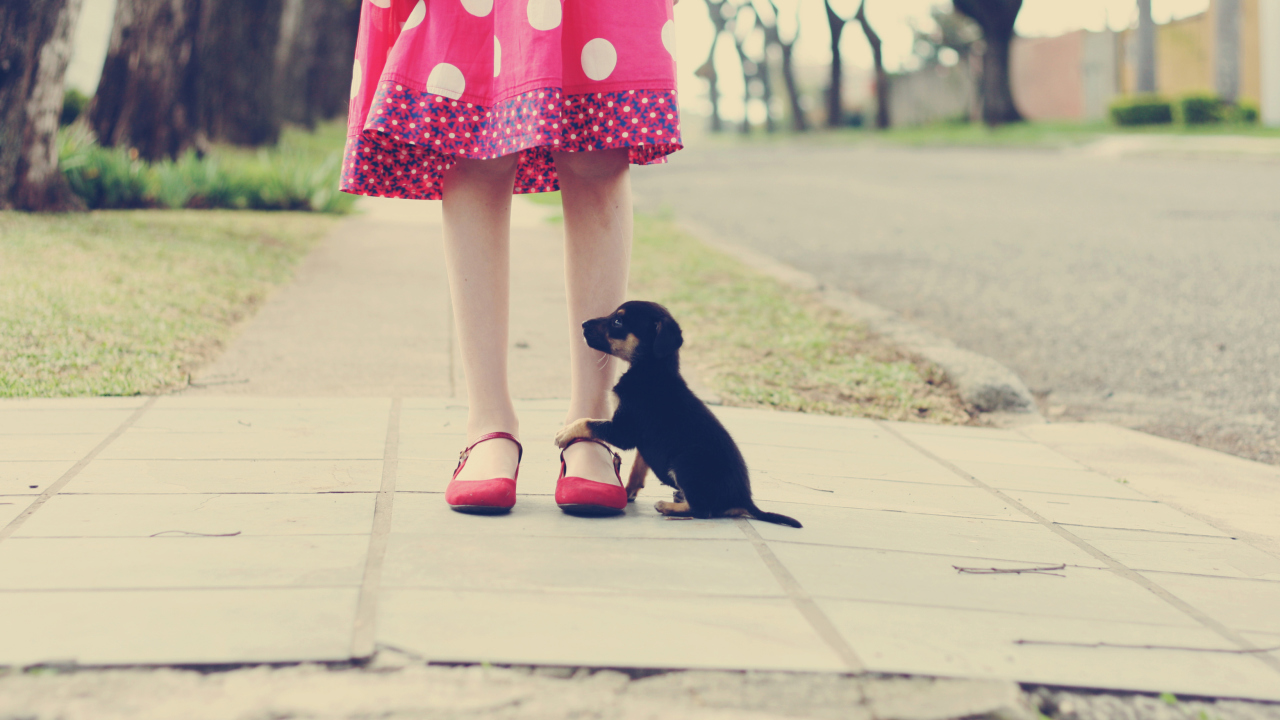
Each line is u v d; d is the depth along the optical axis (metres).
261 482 2.65
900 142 27.11
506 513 2.45
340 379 4.12
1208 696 1.75
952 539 2.53
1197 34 29.73
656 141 2.33
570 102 2.36
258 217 9.26
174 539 2.17
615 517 2.50
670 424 2.54
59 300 4.86
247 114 16.67
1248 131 22.67
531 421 3.58
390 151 2.45
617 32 2.33
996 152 22.56
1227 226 9.54
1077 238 9.23
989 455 3.58
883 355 5.06
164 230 7.44
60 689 1.52
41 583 1.90
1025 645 1.88
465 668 1.64
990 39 30.39
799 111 42.91
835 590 2.07
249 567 2.01
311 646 1.68
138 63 10.74
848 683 1.67
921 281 7.42
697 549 2.27
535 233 9.23
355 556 2.10
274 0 16.95
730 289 6.61
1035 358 5.35
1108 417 4.41
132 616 1.77
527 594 1.94
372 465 2.86
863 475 3.17
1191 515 2.96
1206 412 4.42
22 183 7.49
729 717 1.55
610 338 2.55
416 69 2.30
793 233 10.18
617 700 1.58
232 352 4.48
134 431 3.16
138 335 4.50
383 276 6.69
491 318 2.55
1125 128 26.06
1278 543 2.72
